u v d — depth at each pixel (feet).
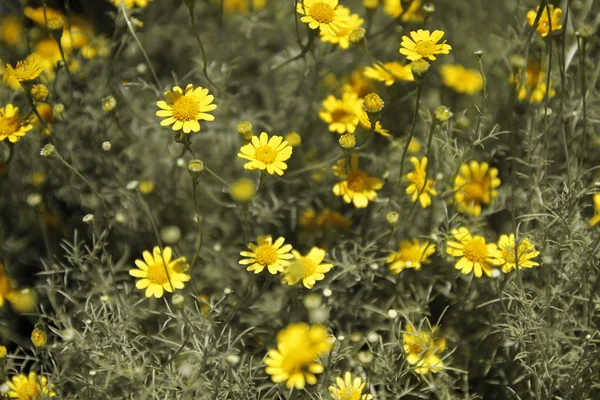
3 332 2.30
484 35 2.54
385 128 2.44
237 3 2.55
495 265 2.20
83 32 2.51
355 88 2.41
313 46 2.40
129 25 2.30
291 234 2.39
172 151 2.40
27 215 2.39
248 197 2.19
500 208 2.32
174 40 2.55
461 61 2.53
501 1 2.54
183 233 2.38
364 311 2.31
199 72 2.50
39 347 2.20
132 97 2.45
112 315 2.22
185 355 2.25
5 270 2.35
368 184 2.30
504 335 2.24
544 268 2.26
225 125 2.42
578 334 2.27
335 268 2.32
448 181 2.33
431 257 2.30
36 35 2.45
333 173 2.35
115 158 2.40
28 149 2.39
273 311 2.28
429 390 2.24
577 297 2.19
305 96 2.44
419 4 2.33
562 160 2.40
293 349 2.15
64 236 2.39
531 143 2.32
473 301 2.27
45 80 2.40
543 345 2.19
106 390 2.16
